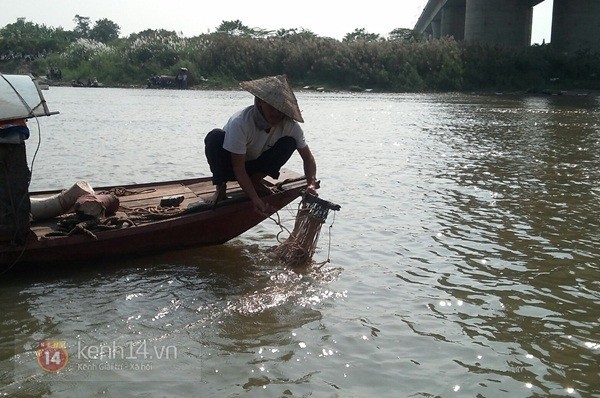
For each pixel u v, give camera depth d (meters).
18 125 5.77
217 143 6.61
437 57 48.78
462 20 73.50
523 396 4.37
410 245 7.48
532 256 7.12
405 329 5.32
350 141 16.67
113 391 4.32
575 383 4.55
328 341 5.09
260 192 6.97
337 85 47.88
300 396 4.31
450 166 12.80
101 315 5.48
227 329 5.27
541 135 18.64
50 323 5.30
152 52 52.72
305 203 6.81
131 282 6.23
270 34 58.38
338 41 51.53
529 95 43.56
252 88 6.27
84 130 17.92
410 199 9.75
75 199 6.85
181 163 12.69
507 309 5.74
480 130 19.89
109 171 11.66
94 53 56.34
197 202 7.15
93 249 6.45
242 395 4.31
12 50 67.31
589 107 31.64
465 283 6.34
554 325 5.44
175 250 7.07
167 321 5.39
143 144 15.26
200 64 50.31
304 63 49.34
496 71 48.81
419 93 45.12
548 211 9.09
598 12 51.84
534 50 50.34
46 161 12.49
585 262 6.95
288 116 6.25
